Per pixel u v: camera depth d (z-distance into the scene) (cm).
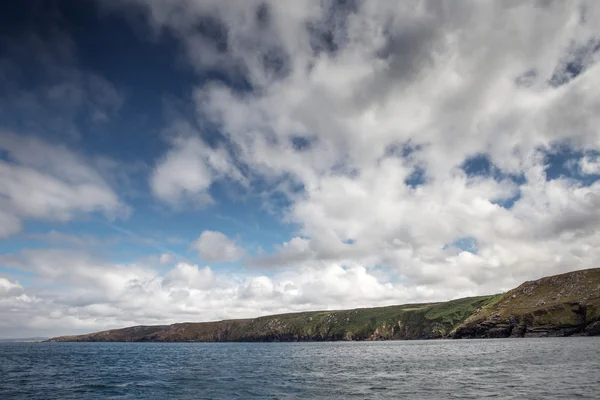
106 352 18250
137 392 4712
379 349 16462
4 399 4291
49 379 6259
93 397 4372
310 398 4075
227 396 4306
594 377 4950
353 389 4656
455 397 3912
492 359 8400
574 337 19225
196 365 9162
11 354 15962
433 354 11256
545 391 4047
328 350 17050
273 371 7238
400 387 4731
